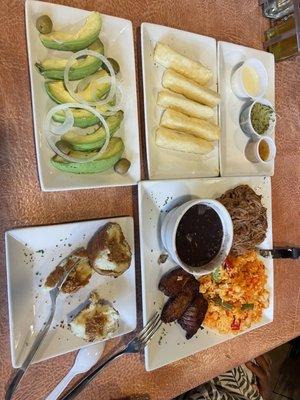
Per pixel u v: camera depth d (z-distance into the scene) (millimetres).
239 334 657
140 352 592
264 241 675
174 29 573
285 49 678
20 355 489
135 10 565
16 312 486
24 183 496
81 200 537
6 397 495
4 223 487
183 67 572
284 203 741
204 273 550
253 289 643
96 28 494
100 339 528
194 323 582
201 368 648
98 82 504
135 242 576
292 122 743
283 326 739
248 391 822
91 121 500
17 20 482
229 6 655
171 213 554
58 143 482
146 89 552
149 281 566
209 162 614
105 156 508
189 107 577
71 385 541
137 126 540
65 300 522
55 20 487
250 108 628
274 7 675
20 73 486
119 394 578
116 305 553
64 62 484
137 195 577
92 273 538
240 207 615
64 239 516
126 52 532
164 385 614
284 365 1038
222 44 620
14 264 483
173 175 581
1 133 479
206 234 565
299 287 761
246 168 654
